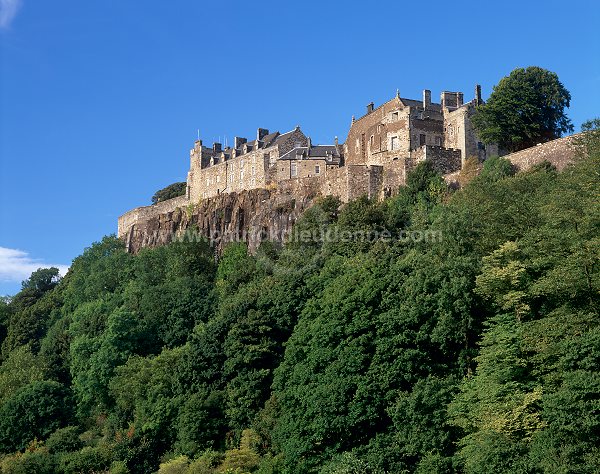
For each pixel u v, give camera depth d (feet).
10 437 325.62
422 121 441.68
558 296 221.66
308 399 246.47
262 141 540.52
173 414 295.69
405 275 264.72
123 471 283.38
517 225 257.55
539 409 205.98
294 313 301.63
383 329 245.65
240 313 309.22
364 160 471.62
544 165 335.47
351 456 226.58
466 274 244.42
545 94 400.26
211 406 285.64
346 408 237.04
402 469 221.05
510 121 395.75
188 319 360.89
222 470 254.27
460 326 238.68
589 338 195.21
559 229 229.04
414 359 238.48
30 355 394.52
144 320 363.76
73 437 315.17
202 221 501.56
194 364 299.58
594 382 186.70
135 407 314.96
